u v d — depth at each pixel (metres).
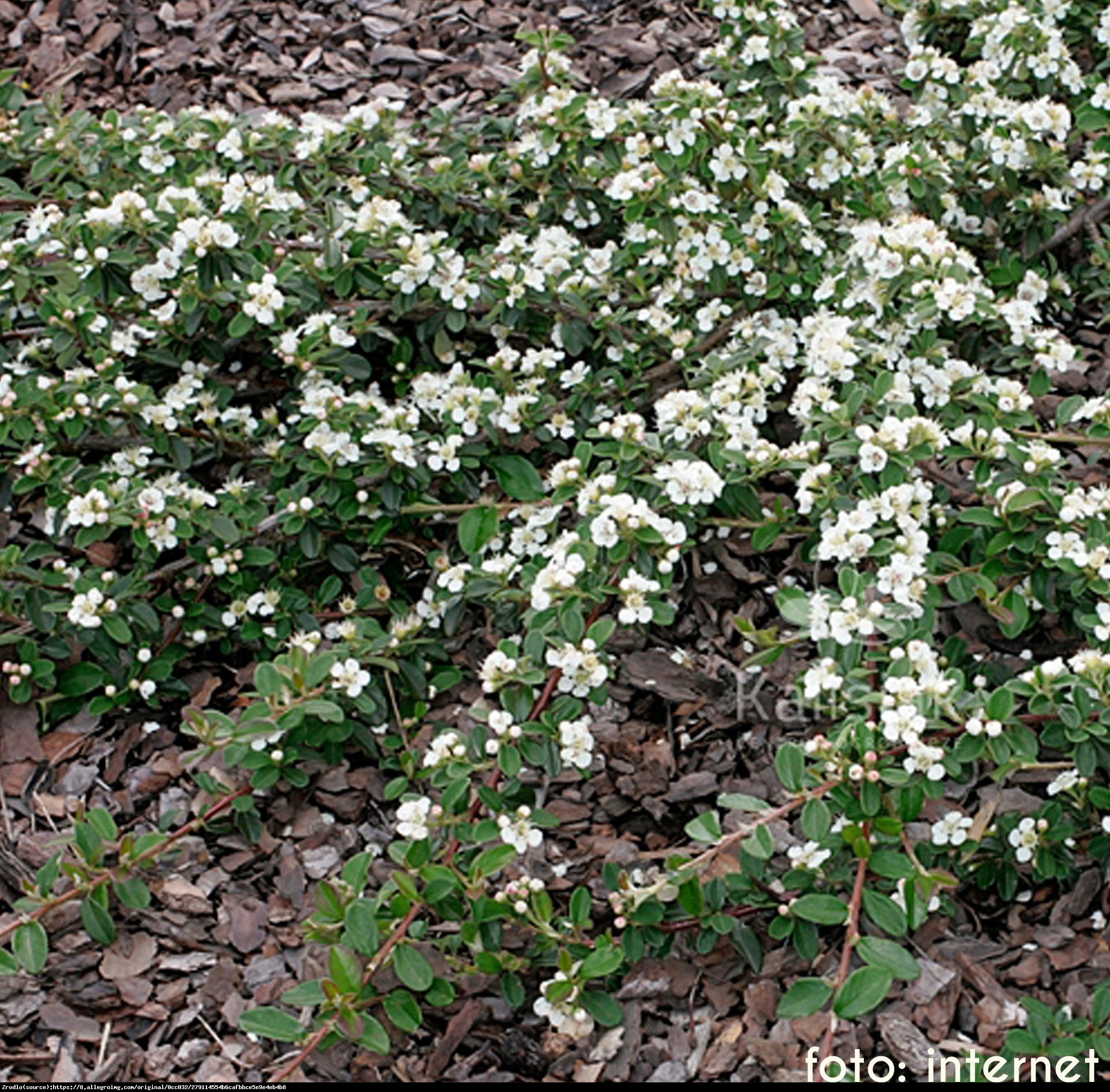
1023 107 1.04
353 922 0.77
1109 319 1.05
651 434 0.93
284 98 1.28
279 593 0.94
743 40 1.10
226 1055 0.82
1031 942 0.84
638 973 0.84
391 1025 0.82
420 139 1.22
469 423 0.95
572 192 1.08
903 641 0.83
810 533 0.92
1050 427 1.05
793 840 0.87
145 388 0.95
